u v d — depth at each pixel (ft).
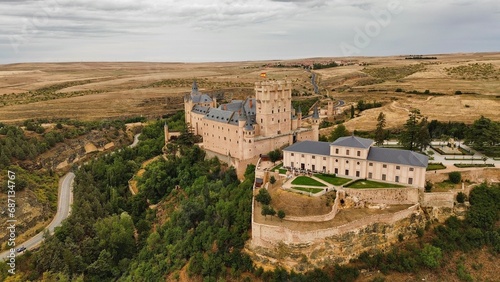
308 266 394.11
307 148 538.06
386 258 407.03
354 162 497.87
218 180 618.85
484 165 517.96
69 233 540.93
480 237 430.61
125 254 548.72
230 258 426.92
